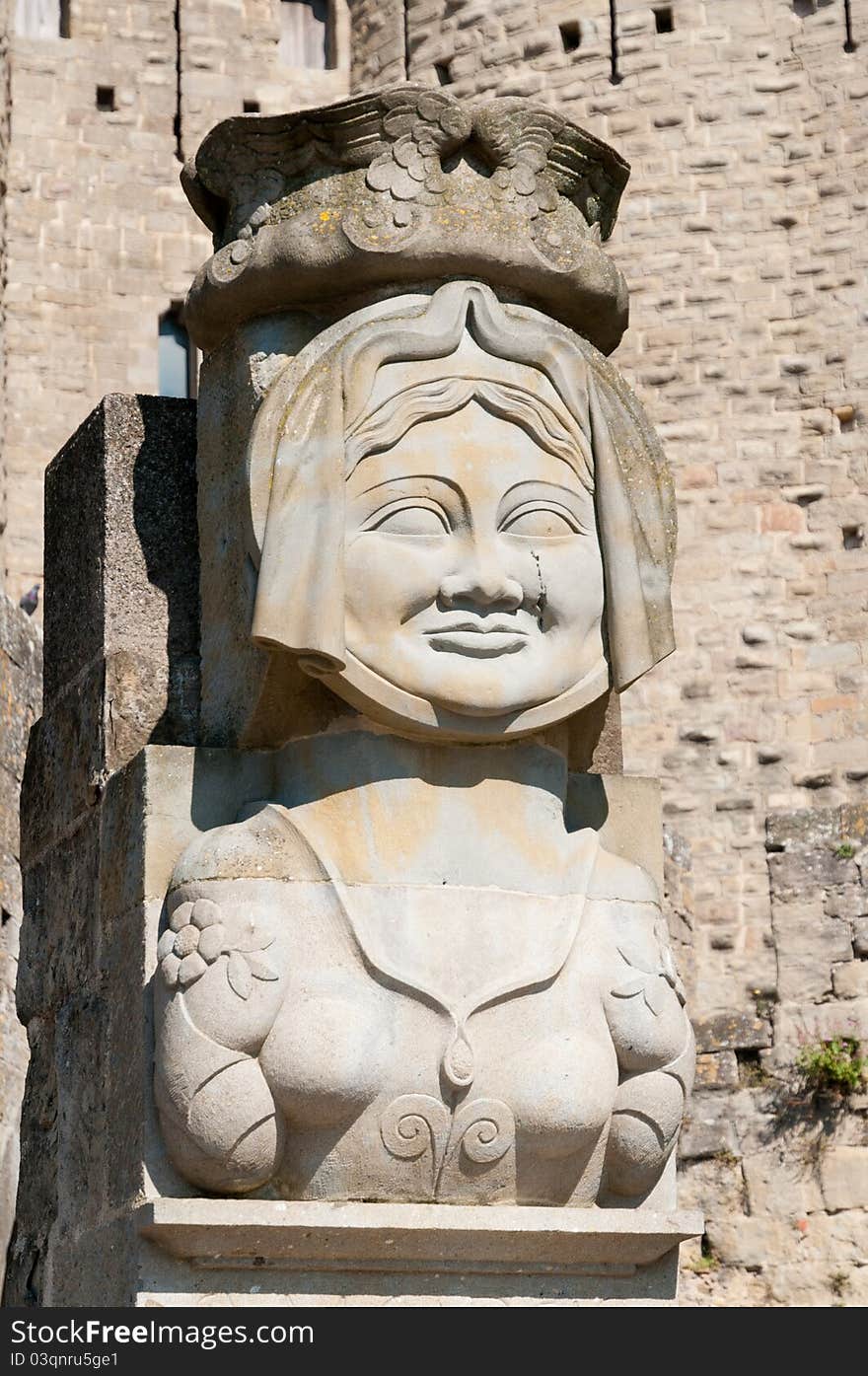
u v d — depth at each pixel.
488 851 4.54
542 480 4.59
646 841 4.89
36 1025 5.24
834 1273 11.22
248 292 4.73
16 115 16.38
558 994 4.47
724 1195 11.49
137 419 5.04
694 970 12.98
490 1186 4.42
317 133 4.70
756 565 14.35
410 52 16.02
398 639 4.46
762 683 14.11
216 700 4.79
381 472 4.50
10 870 9.31
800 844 12.38
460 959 4.43
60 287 16.20
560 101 15.35
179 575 4.98
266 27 16.75
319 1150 4.35
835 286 14.74
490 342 4.61
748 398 14.67
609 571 4.64
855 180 14.87
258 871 4.43
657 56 15.23
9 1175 8.93
